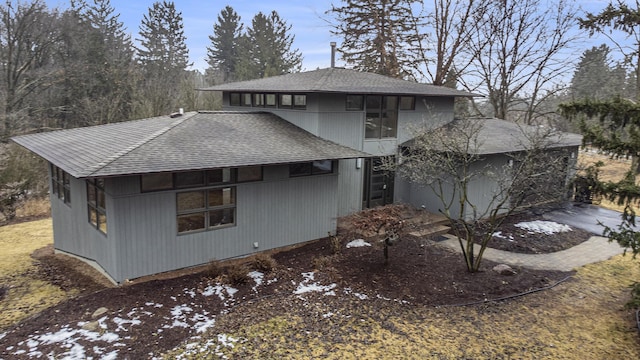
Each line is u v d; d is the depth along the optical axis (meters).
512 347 7.46
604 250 12.49
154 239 9.75
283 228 11.95
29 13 26.34
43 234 14.71
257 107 15.70
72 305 8.48
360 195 14.74
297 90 12.89
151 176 9.51
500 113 27.53
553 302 9.16
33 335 7.46
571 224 15.05
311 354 7.12
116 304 8.48
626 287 9.94
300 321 8.16
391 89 14.34
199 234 10.41
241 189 10.95
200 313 8.34
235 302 8.85
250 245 11.37
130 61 35.41
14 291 9.73
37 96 29.12
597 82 33.75
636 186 7.44
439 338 7.71
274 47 45.56
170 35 51.97
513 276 10.40
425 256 11.65
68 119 30.98
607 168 22.89
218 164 9.66
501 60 26.53
